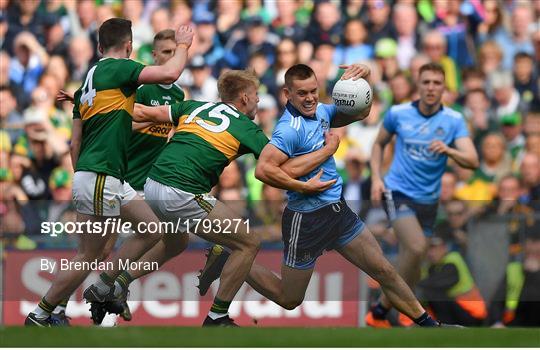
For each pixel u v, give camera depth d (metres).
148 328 18.64
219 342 17.25
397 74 37.44
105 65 20.53
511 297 25.83
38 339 17.25
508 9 39.91
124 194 21.30
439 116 26.11
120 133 20.58
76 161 21.34
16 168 35.28
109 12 39.34
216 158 21.06
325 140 21.55
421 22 39.25
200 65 38.22
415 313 22.28
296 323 24.91
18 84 37.41
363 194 35.47
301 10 39.53
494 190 35.56
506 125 37.09
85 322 24.09
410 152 26.11
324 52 38.41
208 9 39.69
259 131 21.38
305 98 21.17
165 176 21.03
